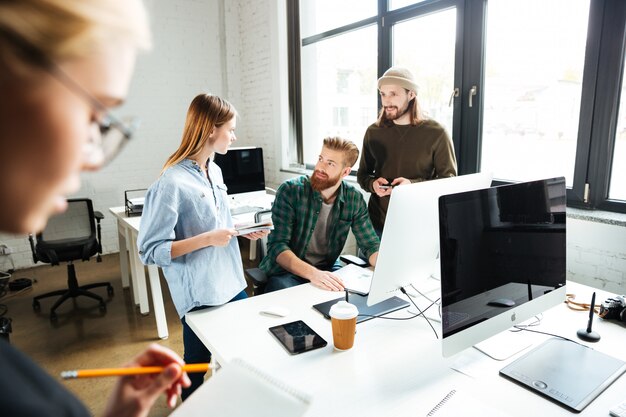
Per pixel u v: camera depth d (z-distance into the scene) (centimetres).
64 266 417
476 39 260
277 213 193
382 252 122
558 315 136
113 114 35
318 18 405
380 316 137
